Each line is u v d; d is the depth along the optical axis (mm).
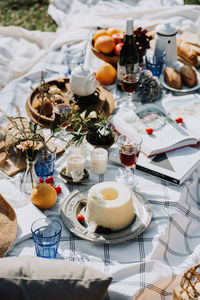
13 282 1271
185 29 3822
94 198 1645
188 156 2031
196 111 2354
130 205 1668
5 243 1563
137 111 2336
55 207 1772
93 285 1280
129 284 1490
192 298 1394
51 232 1543
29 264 1335
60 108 2023
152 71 2695
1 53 3615
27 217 1688
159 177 1936
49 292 1266
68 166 1896
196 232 1863
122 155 1810
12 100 2551
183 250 1777
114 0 4445
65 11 4402
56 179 1915
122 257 1569
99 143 2023
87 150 2105
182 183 1924
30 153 1753
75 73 2361
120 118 2271
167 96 2541
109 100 2490
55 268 1324
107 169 2000
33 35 3885
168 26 2723
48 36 3906
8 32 3879
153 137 2115
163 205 1806
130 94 2445
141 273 1535
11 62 3430
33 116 2365
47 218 1562
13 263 1337
